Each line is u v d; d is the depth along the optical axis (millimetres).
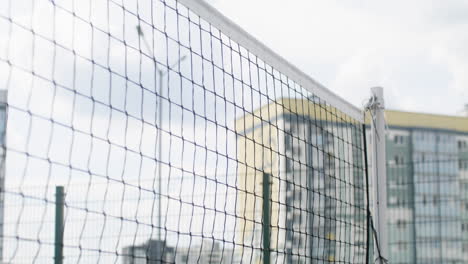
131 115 3432
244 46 4234
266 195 5887
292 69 4852
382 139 5484
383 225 5402
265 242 5766
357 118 5844
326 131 5586
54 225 5328
